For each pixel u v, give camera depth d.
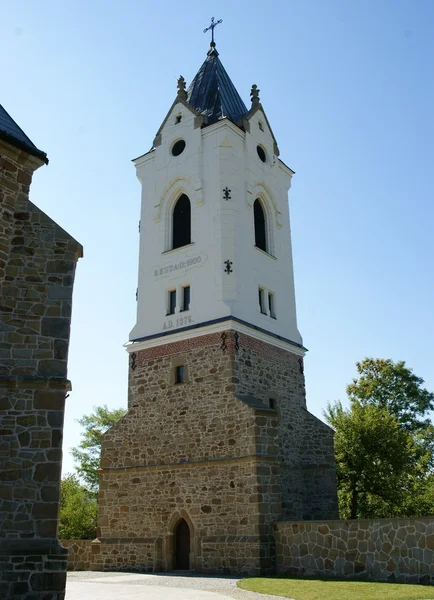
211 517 22.42
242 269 27.20
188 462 23.88
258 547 20.31
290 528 20.12
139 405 26.70
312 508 26.09
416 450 37.44
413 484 35.50
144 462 25.47
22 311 13.73
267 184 31.14
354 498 32.06
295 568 19.52
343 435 32.41
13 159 14.71
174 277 28.20
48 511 12.34
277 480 22.06
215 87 32.25
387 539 17.08
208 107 31.56
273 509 21.39
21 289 13.91
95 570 24.80
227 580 18.56
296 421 27.38
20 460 12.50
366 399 44.06
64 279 14.31
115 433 26.86
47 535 12.19
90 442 49.16
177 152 30.75
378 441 32.00
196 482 23.38
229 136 29.22
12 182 14.60
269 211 31.17
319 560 18.80
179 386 25.61
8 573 11.73
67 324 13.93
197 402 24.73
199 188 28.67
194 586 17.00
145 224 30.62
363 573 17.39
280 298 29.55
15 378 12.96
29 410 12.87
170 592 15.25
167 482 24.38
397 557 16.69
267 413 22.77
